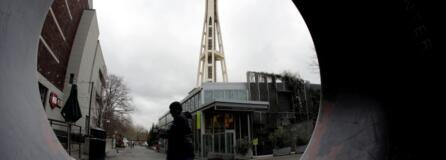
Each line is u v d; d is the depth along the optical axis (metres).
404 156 2.81
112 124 60.31
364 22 3.25
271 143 23.28
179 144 4.61
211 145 23.89
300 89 33.50
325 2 3.63
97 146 11.78
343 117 3.94
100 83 60.44
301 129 26.17
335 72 4.19
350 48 3.72
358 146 3.42
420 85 2.66
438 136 2.48
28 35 3.20
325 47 4.22
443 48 2.32
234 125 24.30
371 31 3.20
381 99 3.30
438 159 2.47
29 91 3.13
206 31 63.38
